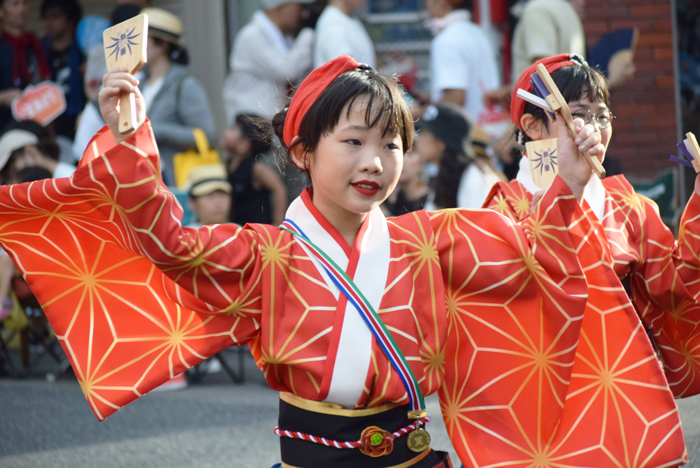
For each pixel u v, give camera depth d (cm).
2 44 988
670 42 1016
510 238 315
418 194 715
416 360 301
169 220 282
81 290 321
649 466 313
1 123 971
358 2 885
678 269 358
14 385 762
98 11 1088
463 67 829
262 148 805
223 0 1079
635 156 1025
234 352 888
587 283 315
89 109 897
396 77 310
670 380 381
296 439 302
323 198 304
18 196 297
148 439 596
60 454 569
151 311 318
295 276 300
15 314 775
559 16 826
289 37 915
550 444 321
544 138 387
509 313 322
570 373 314
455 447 329
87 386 315
